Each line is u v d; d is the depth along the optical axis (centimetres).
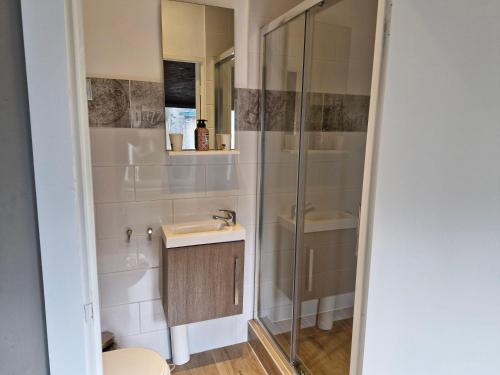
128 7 173
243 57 199
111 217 187
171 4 180
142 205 192
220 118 198
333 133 182
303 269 202
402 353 113
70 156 63
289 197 207
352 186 174
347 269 179
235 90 200
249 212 217
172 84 186
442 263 100
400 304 111
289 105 197
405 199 105
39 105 60
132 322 202
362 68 154
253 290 229
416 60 98
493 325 93
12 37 58
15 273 64
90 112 174
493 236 90
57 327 67
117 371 133
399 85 102
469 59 88
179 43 184
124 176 185
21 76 60
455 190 95
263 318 230
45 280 65
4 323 65
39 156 62
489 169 88
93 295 73
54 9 59
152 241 197
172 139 186
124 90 178
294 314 202
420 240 104
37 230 64
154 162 190
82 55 67
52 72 60
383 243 113
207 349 224
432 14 93
